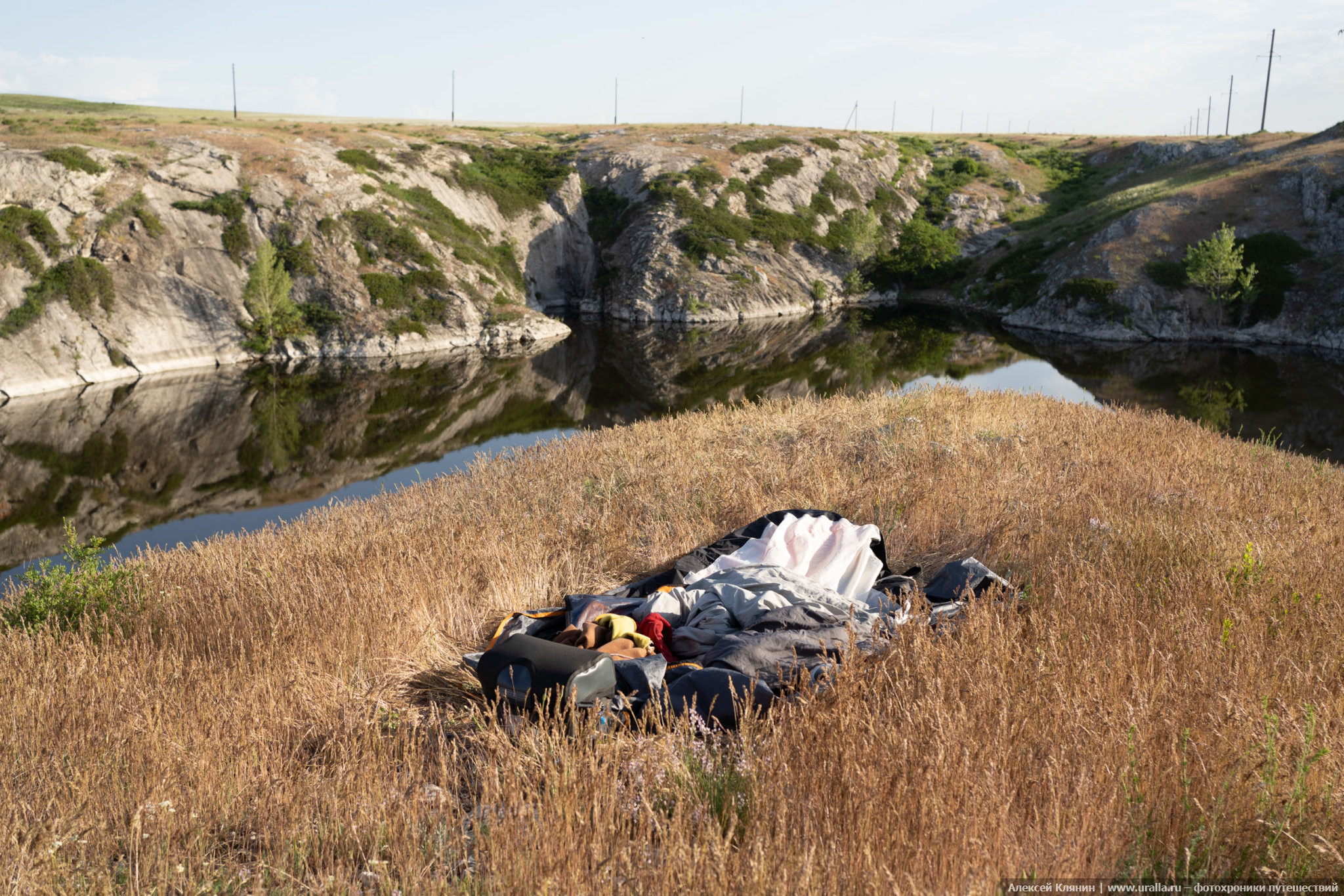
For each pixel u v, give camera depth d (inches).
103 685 172.6
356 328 1250.0
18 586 281.9
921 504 277.0
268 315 1193.4
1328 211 1460.4
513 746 137.4
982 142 3056.1
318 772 134.2
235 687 170.6
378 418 828.0
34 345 981.8
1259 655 145.8
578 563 252.4
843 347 1282.0
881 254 2071.9
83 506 556.7
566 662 153.7
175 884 105.7
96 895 103.0
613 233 1921.8
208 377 1058.7
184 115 3070.9
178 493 581.9
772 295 1753.2
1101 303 1456.7
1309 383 924.0
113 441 745.0
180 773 132.1
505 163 1958.7
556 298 1793.8
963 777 105.8
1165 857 96.2
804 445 386.3
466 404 886.4
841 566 222.7
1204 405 779.4
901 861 93.4
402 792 124.3
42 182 1150.3
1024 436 394.9
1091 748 115.0
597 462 394.9
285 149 1488.7
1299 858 94.1
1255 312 1379.2
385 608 202.1
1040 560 225.5
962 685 139.1
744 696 149.5
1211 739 117.6
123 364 1051.3
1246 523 249.3
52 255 1071.0
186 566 285.4
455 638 202.4
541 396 927.7
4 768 134.6
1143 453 362.3
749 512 284.2
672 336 1444.4
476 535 267.7
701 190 1987.0
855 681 142.3
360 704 162.6
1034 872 90.0
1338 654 150.2
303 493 568.1
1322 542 233.6
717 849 92.4
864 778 106.7
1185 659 145.7
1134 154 2758.4
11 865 104.6
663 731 133.5
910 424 410.6
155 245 1176.8
